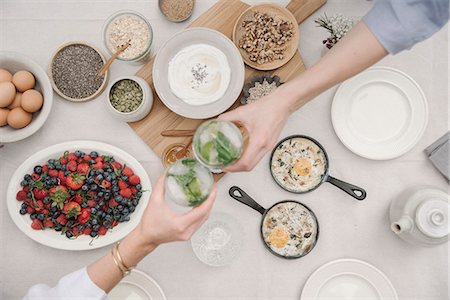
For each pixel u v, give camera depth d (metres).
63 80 1.26
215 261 1.24
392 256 1.26
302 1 1.26
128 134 1.28
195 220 0.85
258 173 1.27
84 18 1.30
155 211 0.85
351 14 1.28
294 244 1.25
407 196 1.16
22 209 1.20
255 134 0.98
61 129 1.28
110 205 1.21
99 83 1.27
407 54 1.28
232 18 1.29
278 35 1.25
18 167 1.23
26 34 1.29
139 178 1.22
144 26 1.25
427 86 1.28
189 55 1.24
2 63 1.22
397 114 1.27
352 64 0.92
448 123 1.28
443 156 1.22
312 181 1.26
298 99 0.98
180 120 1.27
